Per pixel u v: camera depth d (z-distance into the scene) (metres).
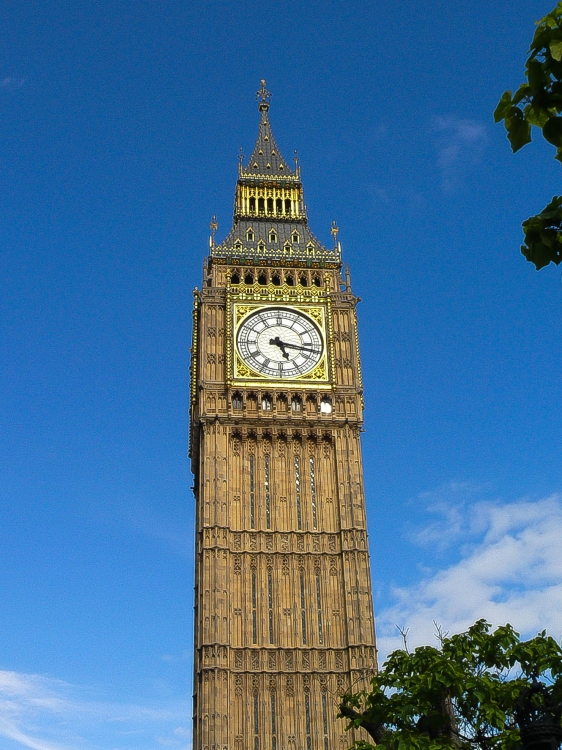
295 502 85.81
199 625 81.25
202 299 93.81
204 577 80.75
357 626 79.94
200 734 75.44
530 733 21.66
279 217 103.12
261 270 97.00
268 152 108.81
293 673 78.25
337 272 97.88
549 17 13.64
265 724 76.06
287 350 91.75
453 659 43.22
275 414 88.56
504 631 43.47
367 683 77.44
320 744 75.62
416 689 41.25
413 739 37.97
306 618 80.81
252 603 80.94
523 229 14.88
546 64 13.61
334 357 92.62
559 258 14.79
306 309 93.81
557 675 39.03
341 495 85.94
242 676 77.88
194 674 83.94
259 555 83.00
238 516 84.69
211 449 86.81
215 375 90.38
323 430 89.06
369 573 82.69
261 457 87.75
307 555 83.56
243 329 92.06
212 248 97.62
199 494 88.31
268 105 113.62
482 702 39.81
